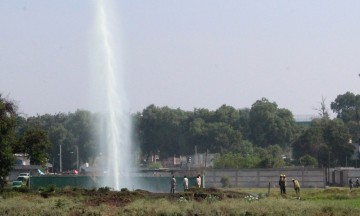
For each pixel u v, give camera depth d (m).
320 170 143.00
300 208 62.91
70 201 72.06
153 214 61.53
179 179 124.19
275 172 144.88
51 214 62.72
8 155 93.94
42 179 121.50
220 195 82.75
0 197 76.81
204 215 60.59
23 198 76.19
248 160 186.25
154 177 125.81
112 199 77.44
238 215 59.56
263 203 65.06
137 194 83.12
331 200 83.00
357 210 63.97
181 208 63.62
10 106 97.38
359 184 146.00
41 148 111.19
